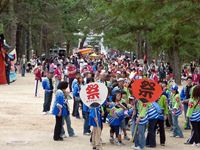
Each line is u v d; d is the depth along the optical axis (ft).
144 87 45.78
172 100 55.72
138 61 162.09
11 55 139.95
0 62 124.57
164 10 57.72
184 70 177.88
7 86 119.55
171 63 143.95
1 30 127.03
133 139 49.55
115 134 54.65
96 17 168.25
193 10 58.44
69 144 49.39
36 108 76.64
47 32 226.79
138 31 146.30
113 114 49.37
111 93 54.75
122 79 58.75
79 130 58.34
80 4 220.84
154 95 45.68
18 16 170.30
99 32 168.66
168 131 59.52
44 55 244.22
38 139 51.83
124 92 52.24
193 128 50.47
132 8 58.59
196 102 49.93
